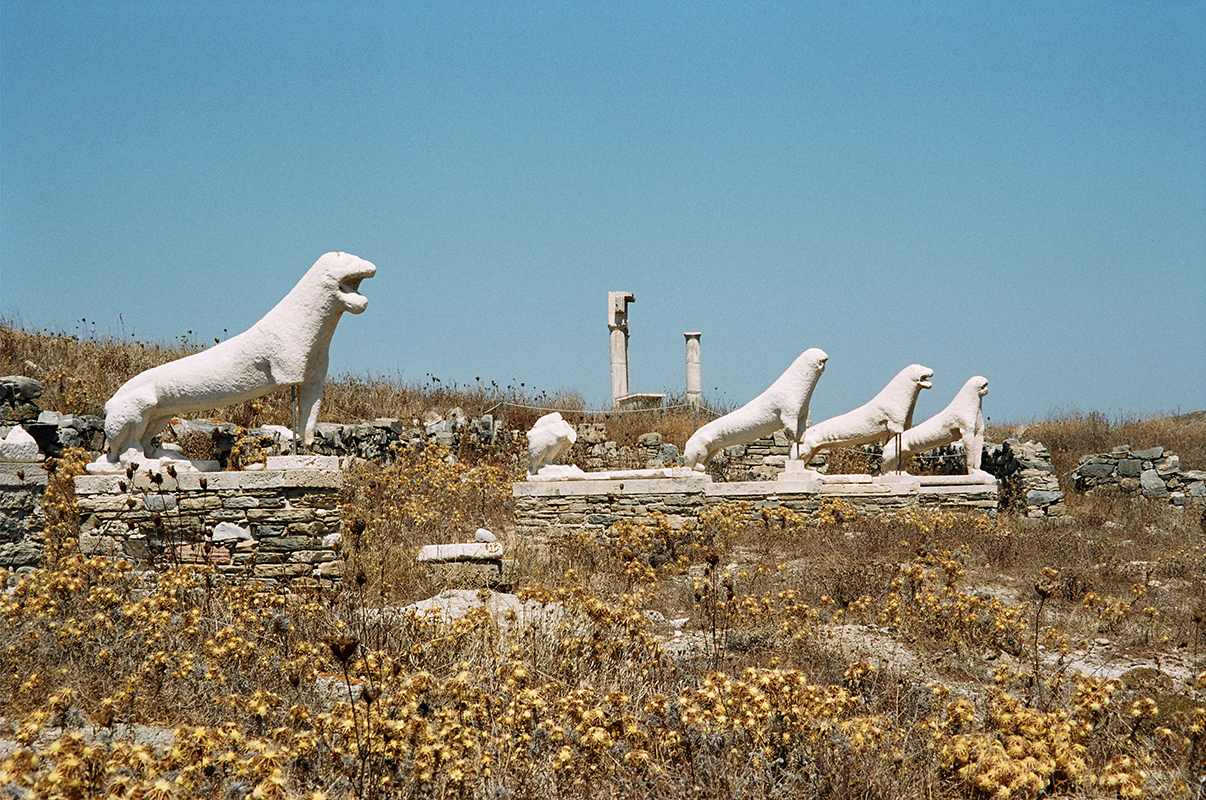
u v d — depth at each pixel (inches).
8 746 234.1
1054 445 1170.6
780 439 979.3
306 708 248.5
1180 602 485.1
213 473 449.1
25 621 306.2
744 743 234.4
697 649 347.6
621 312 1193.4
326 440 783.7
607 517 671.1
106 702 234.8
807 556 595.8
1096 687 268.7
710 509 657.0
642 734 226.4
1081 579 509.0
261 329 461.4
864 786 225.6
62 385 721.0
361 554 459.2
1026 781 203.9
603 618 307.7
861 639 375.6
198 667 275.4
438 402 1008.2
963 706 243.1
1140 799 209.6
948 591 420.5
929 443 872.3
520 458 884.0
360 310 456.4
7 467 425.7
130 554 446.3
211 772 201.8
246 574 440.8
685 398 1163.3
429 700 256.8
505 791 210.7
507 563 478.0
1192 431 1215.6
